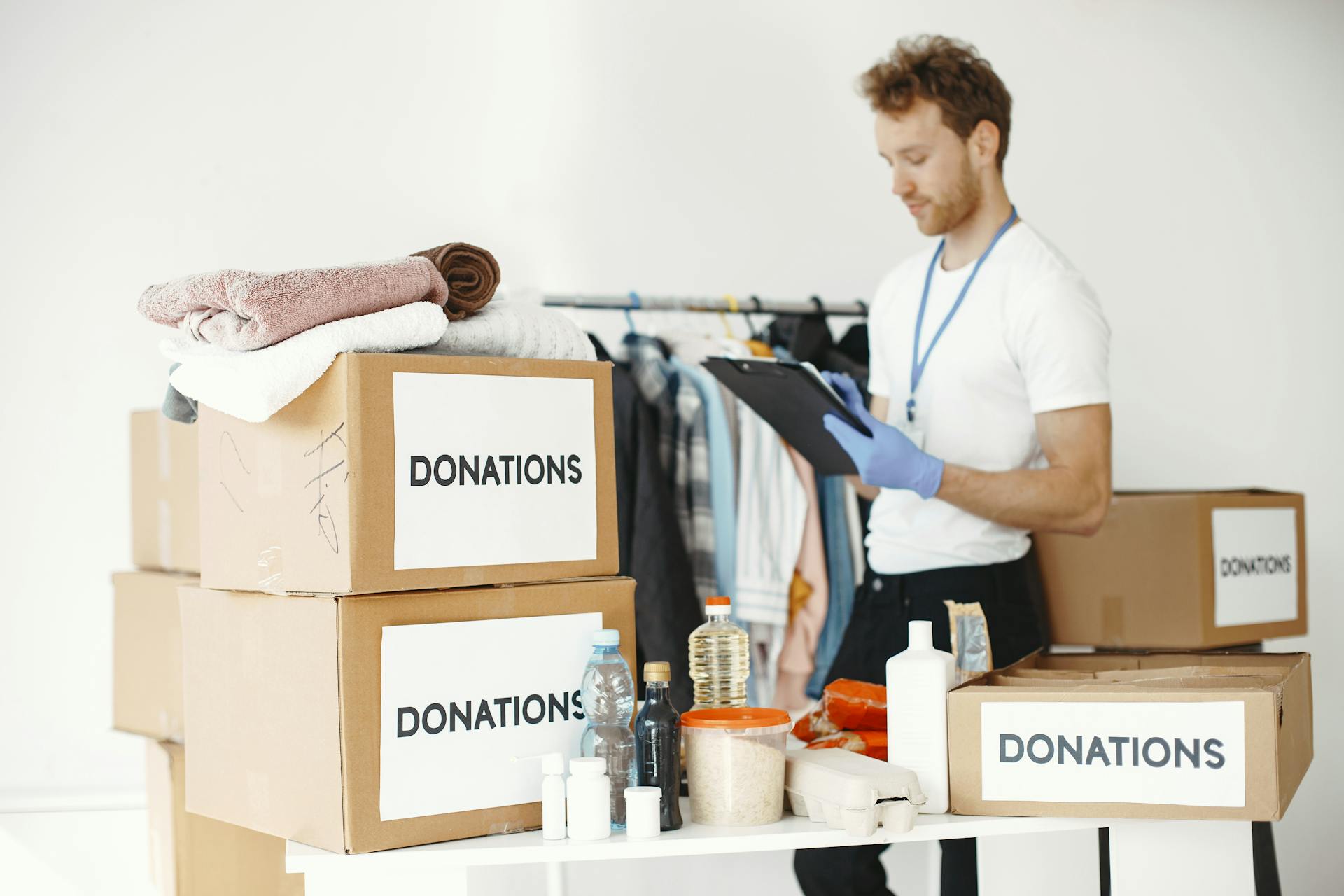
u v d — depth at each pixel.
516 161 2.71
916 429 2.12
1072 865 2.38
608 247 2.76
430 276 1.24
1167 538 2.14
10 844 2.41
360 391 1.14
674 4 2.79
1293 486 3.08
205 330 1.22
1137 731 1.22
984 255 2.12
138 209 2.54
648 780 1.21
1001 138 2.17
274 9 2.60
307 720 1.17
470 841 1.19
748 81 2.84
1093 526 1.97
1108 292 3.02
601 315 2.73
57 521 2.48
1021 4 2.98
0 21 2.47
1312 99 3.11
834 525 2.52
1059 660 1.55
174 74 2.55
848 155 2.90
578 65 2.74
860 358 2.67
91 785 2.47
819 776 1.22
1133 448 3.01
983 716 1.26
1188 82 3.06
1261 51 3.09
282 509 1.22
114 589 2.17
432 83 2.67
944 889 2.04
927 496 1.92
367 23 2.64
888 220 2.92
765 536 2.41
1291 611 2.27
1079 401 1.96
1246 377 3.06
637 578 2.23
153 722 2.03
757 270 2.84
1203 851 1.30
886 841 1.20
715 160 2.82
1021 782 1.24
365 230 2.64
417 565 1.17
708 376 2.45
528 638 1.24
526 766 1.23
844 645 2.14
